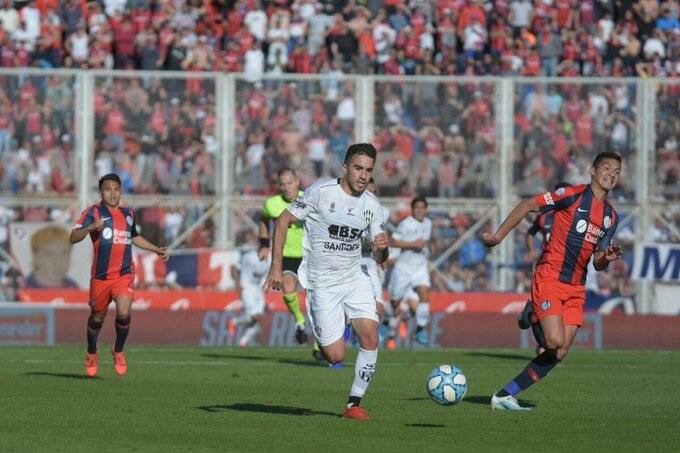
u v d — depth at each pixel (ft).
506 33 317.83
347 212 110.73
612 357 221.46
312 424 110.01
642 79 265.13
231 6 314.96
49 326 245.86
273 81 258.98
